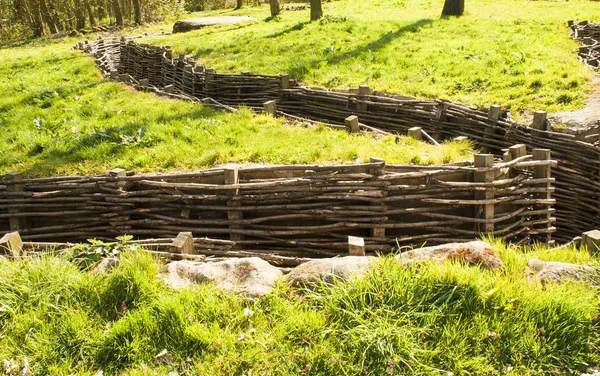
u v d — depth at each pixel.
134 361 3.73
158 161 8.19
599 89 11.29
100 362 3.77
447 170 6.79
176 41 21.31
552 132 8.47
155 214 7.29
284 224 7.05
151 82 17.34
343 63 14.34
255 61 15.58
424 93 11.93
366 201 6.80
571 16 20.59
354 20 19.62
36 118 11.02
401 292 3.88
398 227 6.80
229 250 6.53
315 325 3.81
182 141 8.90
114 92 13.23
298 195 6.81
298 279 4.29
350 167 6.77
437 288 3.95
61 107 12.20
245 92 12.77
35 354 3.79
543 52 14.25
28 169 8.56
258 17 28.39
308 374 3.50
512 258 4.40
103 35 30.45
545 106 10.73
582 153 8.06
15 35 42.62
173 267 4.53
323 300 3.98
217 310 4.01
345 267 4.24
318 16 21.27
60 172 8.32
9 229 7.74
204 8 46.38
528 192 7.06
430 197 6.73
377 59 14.49
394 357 3.49
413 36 16.83
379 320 3.70
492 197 6.72
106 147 8.91
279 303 4.08
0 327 4.00
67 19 42.09
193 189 7.14
